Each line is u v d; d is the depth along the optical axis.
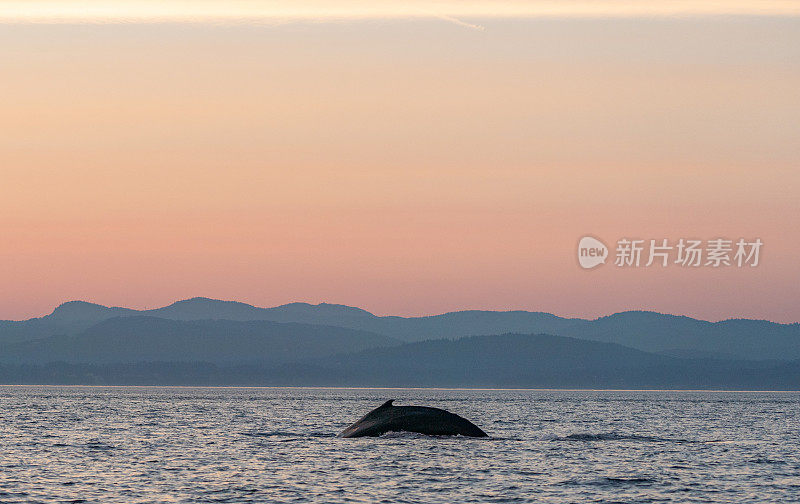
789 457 178.38
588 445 194.50
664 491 132.88
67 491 130.25
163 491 130.25
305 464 155.50
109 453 176.25
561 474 146.88
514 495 128.12
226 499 124.31
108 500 123.50
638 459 169.38
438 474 144.25
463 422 195.00
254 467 152.88
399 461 157.62
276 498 124.94
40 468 153.50
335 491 130.12
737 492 132.75
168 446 190.50
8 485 135.00
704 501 125.88
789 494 131.50
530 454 172.00
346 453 168.88
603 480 141.25
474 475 143.88
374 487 133.00
